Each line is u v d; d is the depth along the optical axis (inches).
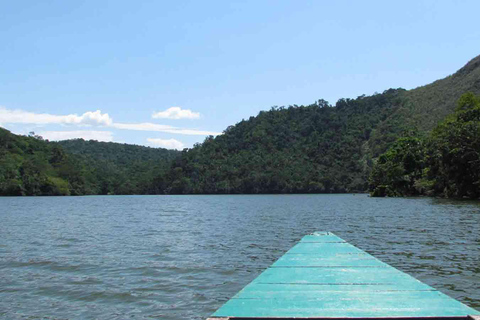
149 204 3634.4
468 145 2817.4
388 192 4072.3
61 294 502.6
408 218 1512.1
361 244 850.1
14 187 6131.9
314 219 1596.9
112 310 440.1
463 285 501.4
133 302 466.3
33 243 960.3
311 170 7411.4
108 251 824.3
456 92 7583.7
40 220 1748.3
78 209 2765.7
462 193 2942.9
